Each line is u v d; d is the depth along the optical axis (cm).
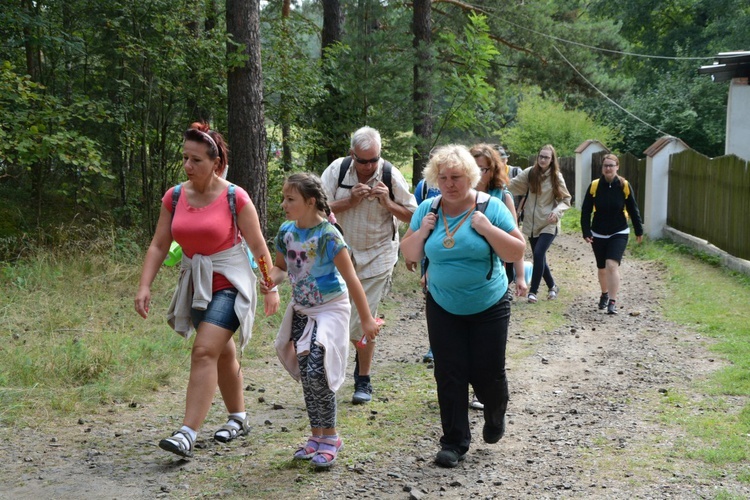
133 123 1212
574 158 2244
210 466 441
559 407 562
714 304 908
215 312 439
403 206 558
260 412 555
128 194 1320
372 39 1487
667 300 968
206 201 448
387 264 573
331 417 443
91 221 1212
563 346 759
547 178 959
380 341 798
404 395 596
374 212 563
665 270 1170
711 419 513
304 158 1532
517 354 727
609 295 912
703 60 3591
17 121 957
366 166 549
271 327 796
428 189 637
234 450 468
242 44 1085
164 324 773
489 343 439
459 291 429
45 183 1264
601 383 623
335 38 1633
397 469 440
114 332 723
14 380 575
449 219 430
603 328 841
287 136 1482
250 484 415
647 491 400
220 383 489
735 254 1145
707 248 1250
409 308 964
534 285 979
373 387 618
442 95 1583
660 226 1493
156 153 1304
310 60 1445
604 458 452
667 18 4212
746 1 3672
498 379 446
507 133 3019
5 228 1100
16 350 629
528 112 2958
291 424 525
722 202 1199
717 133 3159
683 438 479
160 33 1192
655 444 471
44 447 468
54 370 595
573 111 2978
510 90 2539
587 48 2297
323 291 441
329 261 438
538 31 2144
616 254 909
